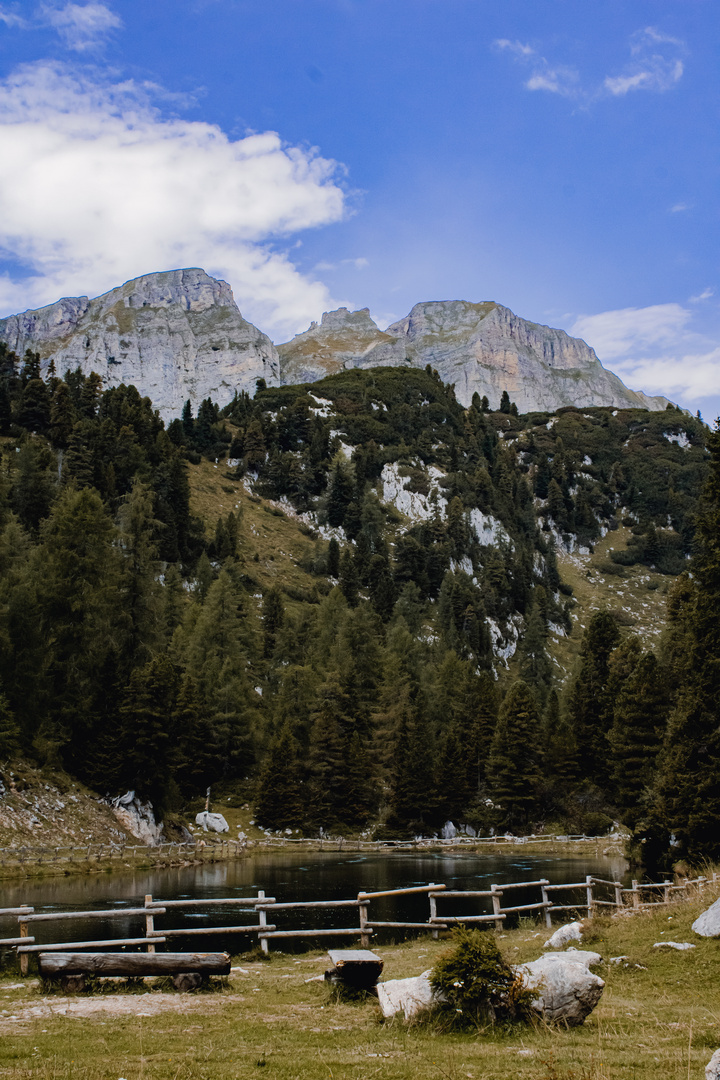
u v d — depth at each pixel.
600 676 101.06
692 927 19.34
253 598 166.00
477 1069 10.02
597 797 96.81
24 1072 9.79
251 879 52.06
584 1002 12.66
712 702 40.19
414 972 18.41
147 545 80.44
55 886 44.06
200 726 98.62
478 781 107.81
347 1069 10.11
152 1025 12.86
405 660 130.62
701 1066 9.95
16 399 184.00
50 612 70.56
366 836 97.19
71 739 68.31
